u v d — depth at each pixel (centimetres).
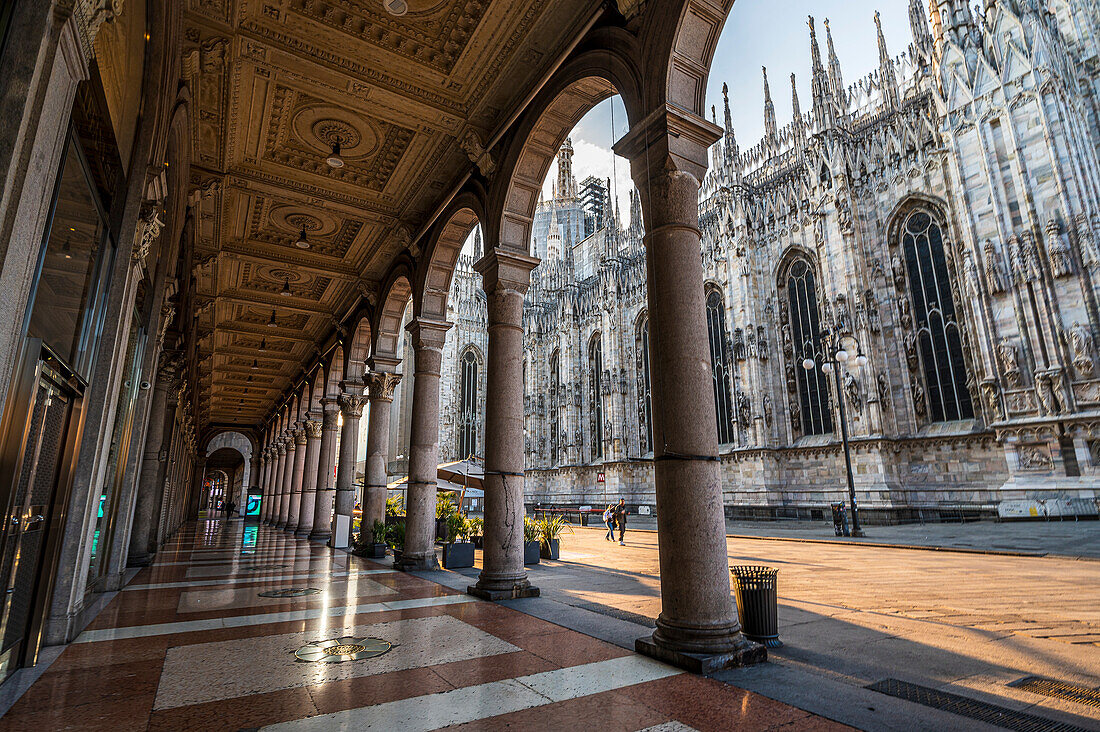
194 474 4497
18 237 353
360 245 1669
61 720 399
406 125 1158
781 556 1603
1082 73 2861
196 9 872
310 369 2834
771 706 418
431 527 1316
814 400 3584
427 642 626
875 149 3397
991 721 377
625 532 2969
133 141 703
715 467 586
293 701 438
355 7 893
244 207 1464
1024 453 2511
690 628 535
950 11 2972
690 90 705
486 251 1123
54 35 366
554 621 732
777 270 3875
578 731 375
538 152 1060
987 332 2686
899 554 1603
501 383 1023
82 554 679
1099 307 2370
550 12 895
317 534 2253
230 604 869
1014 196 2655
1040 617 715
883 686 458
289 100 1089
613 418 5084
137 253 768
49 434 544
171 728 384
